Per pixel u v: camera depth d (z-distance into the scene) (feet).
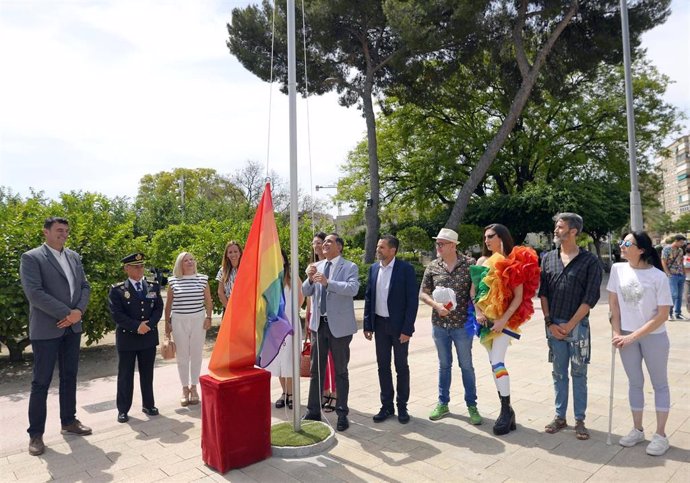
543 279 14.67
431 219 95.96
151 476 12.52
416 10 56.70
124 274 28.50
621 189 86.22
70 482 12.32
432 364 23.90
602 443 13.71
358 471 12.46
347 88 71.15
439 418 16.17
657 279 12.98
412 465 12.73
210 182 156.56
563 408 14.65
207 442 13.03
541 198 80.23
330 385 17.84
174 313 18.57
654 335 13.03
